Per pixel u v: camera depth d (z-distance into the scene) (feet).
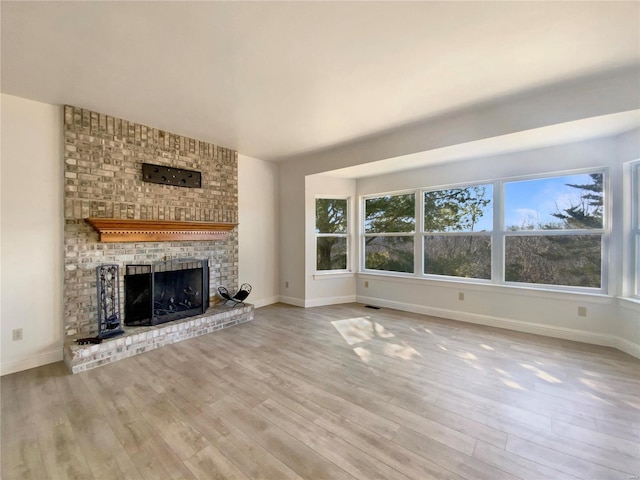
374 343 10.53
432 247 14.48
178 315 11.51
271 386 7.59
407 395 7.13
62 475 4.80
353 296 17.20
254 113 9.98
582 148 10.31
